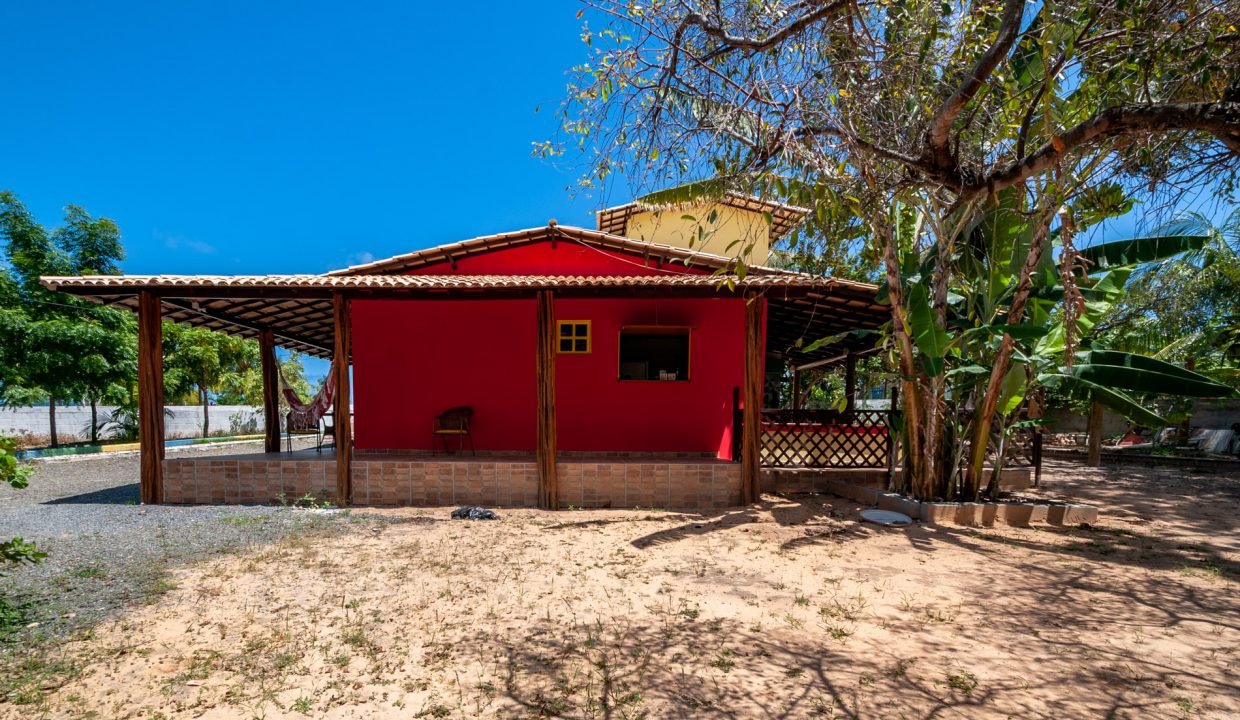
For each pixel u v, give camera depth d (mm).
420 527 6500
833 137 3900
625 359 9578
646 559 5359
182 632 3721
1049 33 3652
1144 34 3496
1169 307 11320
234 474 7785
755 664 3334
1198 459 13227
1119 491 9711
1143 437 17953
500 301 9438
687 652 3482
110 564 5055
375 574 4875
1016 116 4391
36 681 3078
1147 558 5555
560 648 3529
